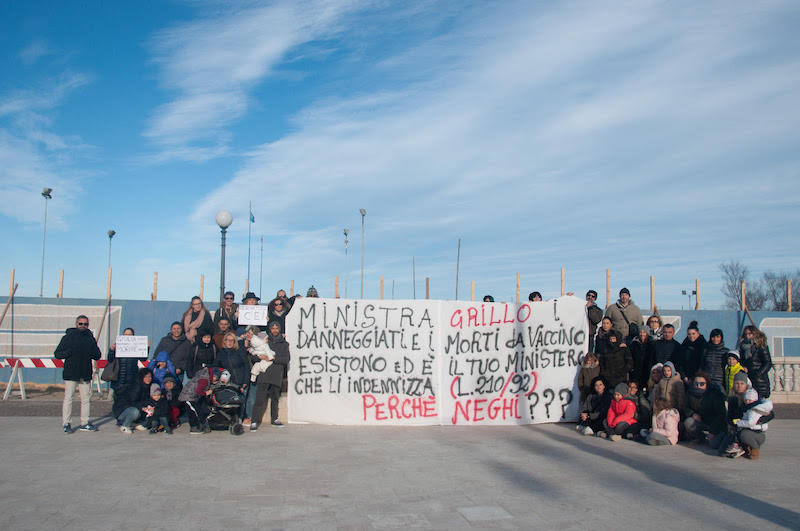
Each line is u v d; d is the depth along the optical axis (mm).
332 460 9039
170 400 11500
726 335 19266
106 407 14391
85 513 6414
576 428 12273
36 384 17203
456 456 9406
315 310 12711
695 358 11914
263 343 11781
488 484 7719
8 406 14055
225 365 11438
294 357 12586
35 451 9555
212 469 8406
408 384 12539
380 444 10359
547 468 8664
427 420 12469
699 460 9391
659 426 10820
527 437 11227
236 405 11195
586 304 13445
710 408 10484
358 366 12578
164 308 18094
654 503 6941
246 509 6582
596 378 12266
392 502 6887
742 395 9805
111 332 17688
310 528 5984
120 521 6164
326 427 12125
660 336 13039
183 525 6047
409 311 12719
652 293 19172
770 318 19484
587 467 8773
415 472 8320
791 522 6281
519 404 12789
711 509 6727
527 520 6277
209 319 13453
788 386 15773
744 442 9438
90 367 11477
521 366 12906
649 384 11492
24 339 17188
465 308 12852
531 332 13023
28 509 6547
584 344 13133
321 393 12508
